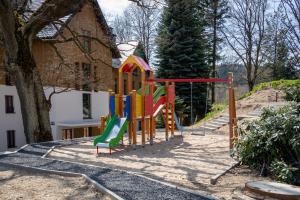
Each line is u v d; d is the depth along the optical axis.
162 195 5.73
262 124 8.34
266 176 7.58
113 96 12.34
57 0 14.10
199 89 30.73
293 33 29.86
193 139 14.83
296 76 36.12
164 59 30.62
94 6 25.75
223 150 11.41
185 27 30.44
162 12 31.34
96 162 9.60
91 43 27.83
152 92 13.40
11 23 13.95
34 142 14.66
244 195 6.11
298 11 26.17
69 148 12.36
